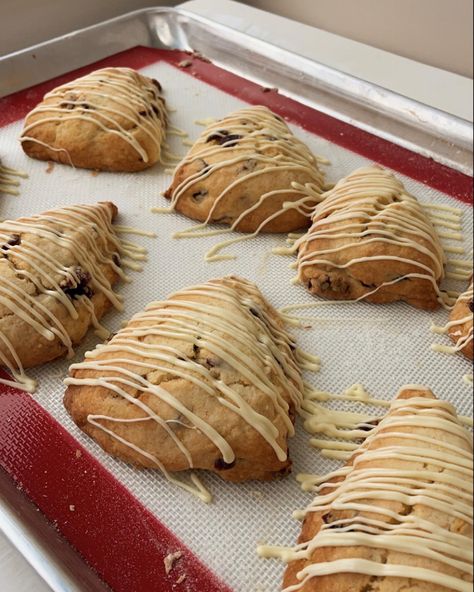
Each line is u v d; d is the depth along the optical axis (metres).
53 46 0.48
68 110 0.42
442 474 0.24
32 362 0.31
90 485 0.28
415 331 0.34
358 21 0.54
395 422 0.26
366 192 0.36
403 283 0.34
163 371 0.28
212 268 0.37
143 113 0.42
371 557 0.23
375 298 0.35
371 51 0.51
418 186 0.41
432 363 0.33
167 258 0.37
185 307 0.31
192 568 0.26
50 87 0.47
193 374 0.28
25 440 0.29
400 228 0.35
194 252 0.37
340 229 0.35
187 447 0.27
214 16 0.54
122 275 0.36
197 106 0.47
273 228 0.38
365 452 0.26
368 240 0.34
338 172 0.42
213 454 0.27
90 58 0.50
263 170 0.38
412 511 0.23
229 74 0.49
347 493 0.25
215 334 0.29
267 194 0.38
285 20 0.55
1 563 0.26
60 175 0.42
